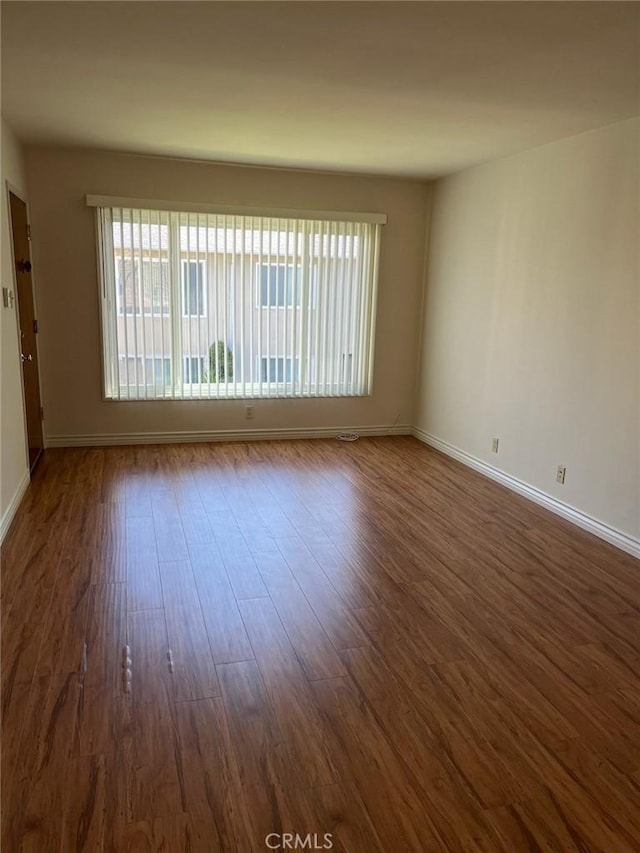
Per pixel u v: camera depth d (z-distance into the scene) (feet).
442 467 16.67
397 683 7.38
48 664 7.50
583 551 11.37
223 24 7.63
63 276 16.25
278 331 18.26
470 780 5.93
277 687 7.22
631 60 8.50
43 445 16.92
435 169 16.47
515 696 7.21
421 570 10.44
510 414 14.87
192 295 17.25
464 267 16.76
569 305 12.69
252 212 17.11
